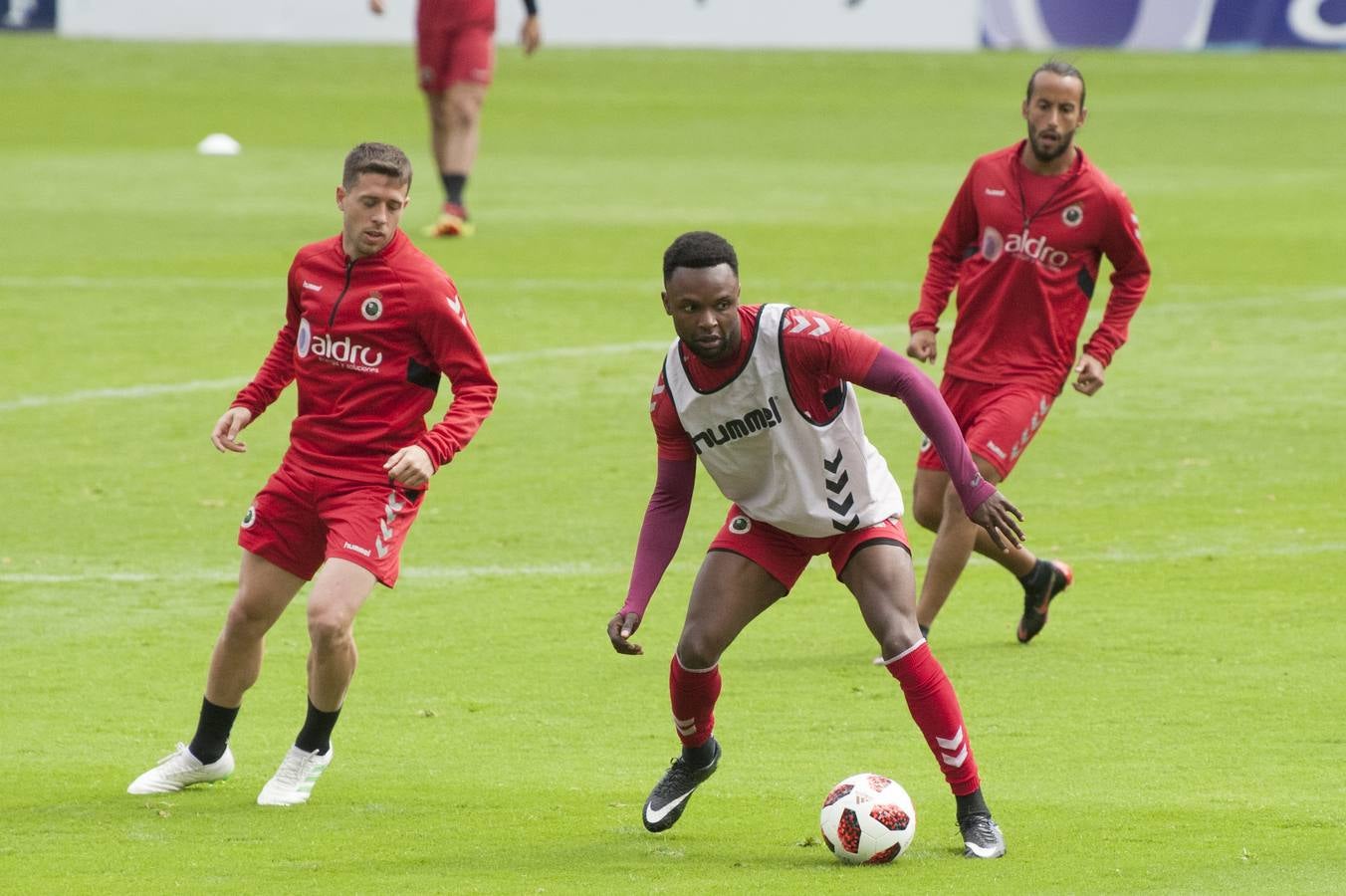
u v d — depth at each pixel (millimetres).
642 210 75250
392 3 124438
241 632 22266
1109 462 41688
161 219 72375
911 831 19172
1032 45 122938
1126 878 18344
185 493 39531
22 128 99812
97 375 49281
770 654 29500
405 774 23547
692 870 19000
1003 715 25844
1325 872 18469
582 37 123688
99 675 28453
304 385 22125
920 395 19281
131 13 124125
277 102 109562
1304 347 52438
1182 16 122000
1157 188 81500
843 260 64312
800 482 19938
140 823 21203
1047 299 29656
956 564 28828
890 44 123062
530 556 35406
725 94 113625
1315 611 30906
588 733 25484
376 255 21625
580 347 52625
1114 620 30797
